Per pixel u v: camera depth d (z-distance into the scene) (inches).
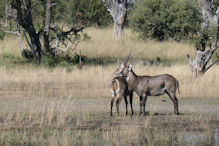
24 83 2824.8
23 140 1418.6
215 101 2303.2
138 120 1760.6
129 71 1851.6
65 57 4254.4
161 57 4623.5
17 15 3954.2
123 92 1823.3
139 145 1381.6
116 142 1406.3
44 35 4028.1
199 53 3061.0
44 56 3821.4
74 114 1891.0
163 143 1409.9
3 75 3026.6
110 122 1721.2
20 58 4269.2
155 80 1862.7
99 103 2215.8
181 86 2628.0
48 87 2716.5
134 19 5703.7
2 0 4087.1
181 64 3769.7
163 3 5511.8
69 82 2896.2
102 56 4576.8
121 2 5718.5
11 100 2269.9
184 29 5177.2
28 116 1828.2
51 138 1445.6
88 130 1582.2
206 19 3164.4
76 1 4207.7
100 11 4318.4
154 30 5585.6
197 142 1427.2
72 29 4163.4
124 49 4894.2
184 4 5172.2
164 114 1914.4
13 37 5093.5
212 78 2965.1
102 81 2888.8
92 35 5511.8
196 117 1829.5
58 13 4392.2
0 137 1434.5
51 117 1747.0
